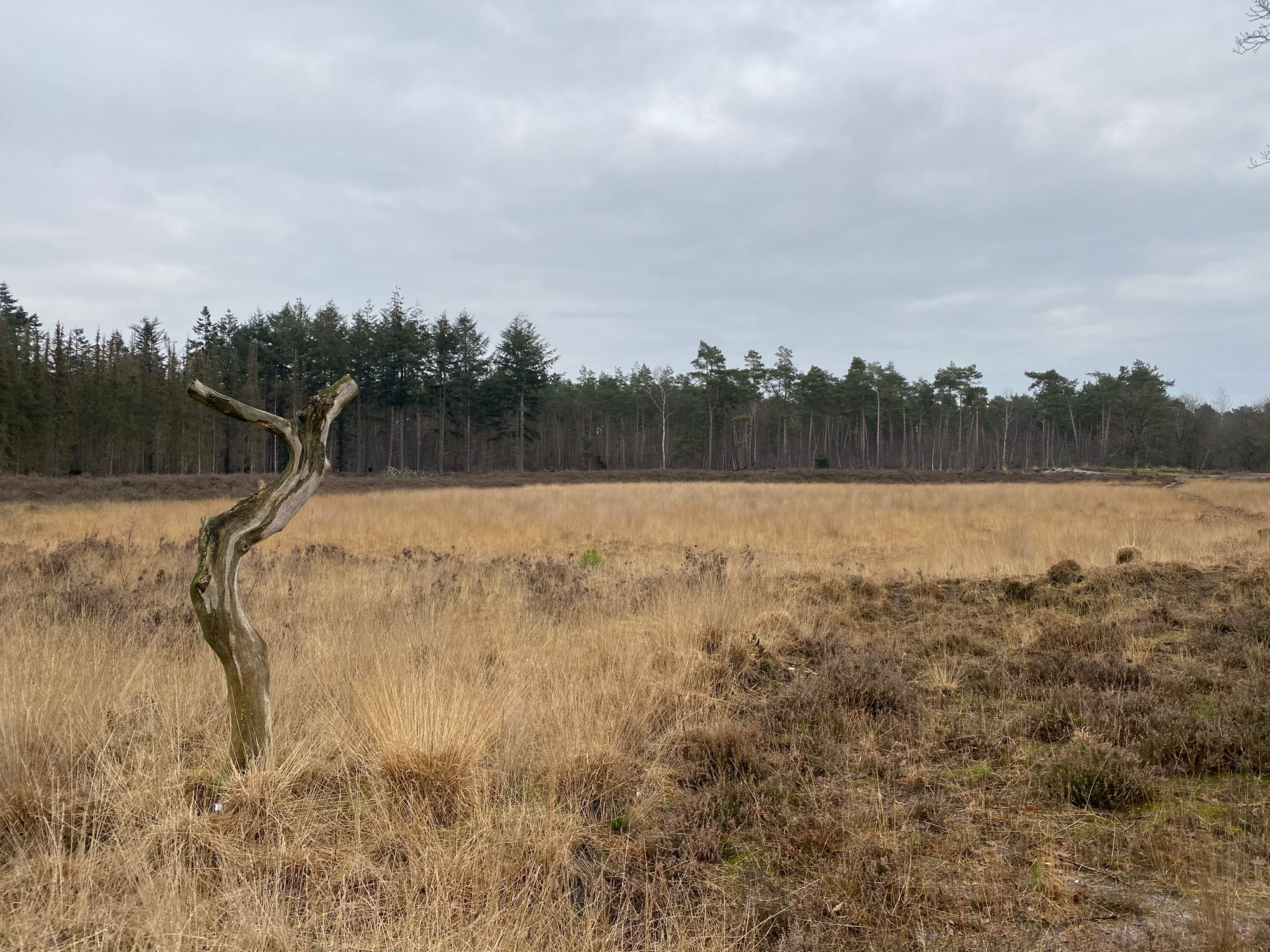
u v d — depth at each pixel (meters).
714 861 2.87
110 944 2.22
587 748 3.57
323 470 3.26
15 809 2.87
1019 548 10.94
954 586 8.54
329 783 3.38
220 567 3.08
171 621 5.95
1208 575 8.40
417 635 5.41
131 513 17.47
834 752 3.80
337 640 5.18
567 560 11.40
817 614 7.00
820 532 14.41
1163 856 2.72
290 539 13.53
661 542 13.82
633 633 5.98
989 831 3.01
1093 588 7.93
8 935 2.19
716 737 3.87
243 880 2.50
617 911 2.52
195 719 3.90
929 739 4.01
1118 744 3.77
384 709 3.70
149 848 2.68
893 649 5.68
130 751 3.52
